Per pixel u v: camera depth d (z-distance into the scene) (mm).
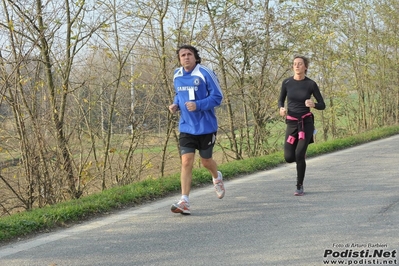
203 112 6129
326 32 15039
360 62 18000
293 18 13047
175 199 7227
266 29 12727
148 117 9984
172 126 10305
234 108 12914
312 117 7152
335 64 15367
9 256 4758
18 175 7848
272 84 13164
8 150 7828
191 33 11227
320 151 12148
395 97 21172
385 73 20188
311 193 7211
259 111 13109
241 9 12188
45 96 8359
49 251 4883
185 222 5852
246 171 9367
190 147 6199
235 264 4410
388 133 16609
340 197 6867
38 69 8141
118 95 9680
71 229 5719
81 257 4684
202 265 4402
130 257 4656
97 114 9430
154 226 5719
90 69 9164
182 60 6121
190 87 6098
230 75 12609
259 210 6312
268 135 13516
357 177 8320
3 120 7820
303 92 7051
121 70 9547
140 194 7168
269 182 8234
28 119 7859
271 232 5328
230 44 12297
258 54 12789
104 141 9422
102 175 9234
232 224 5699
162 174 10266
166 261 4527
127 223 5891
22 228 5488
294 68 7141
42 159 7961
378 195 6898
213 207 6566
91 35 8859
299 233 5258
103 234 5441
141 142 9812
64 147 8367
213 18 11938
